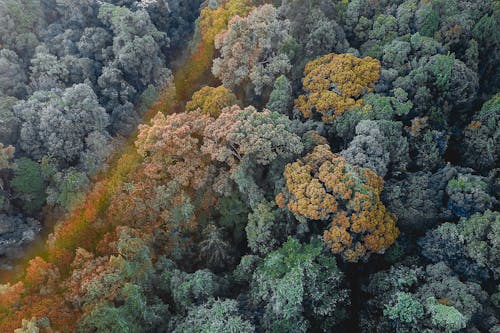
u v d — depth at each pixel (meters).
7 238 34.66
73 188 36.16
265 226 30.86
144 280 29.64
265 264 29.00
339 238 28.69
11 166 35.88
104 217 35.06
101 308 26.20
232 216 34.59
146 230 33.25
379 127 34.12
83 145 39.41
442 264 28.52
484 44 40.38
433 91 37.56
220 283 30.64
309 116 39.09
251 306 28.73
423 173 33.91
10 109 40.28
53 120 37.22
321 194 29.12
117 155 40.28
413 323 25.70
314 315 28.62
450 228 29.14
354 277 32.16
